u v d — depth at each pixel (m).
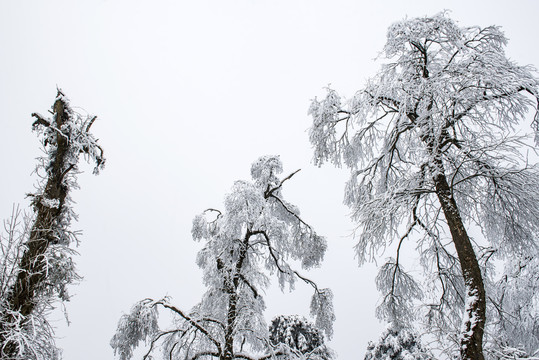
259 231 9.52
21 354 4.24
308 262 10.35
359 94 7.31
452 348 5.84
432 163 6.39
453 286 7.31
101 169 6.42
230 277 8.97
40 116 6.12
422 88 6.41
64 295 5.44
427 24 7.18
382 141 8.33
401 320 8.00
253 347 9.27
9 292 4.79
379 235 7.21
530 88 6.13
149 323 8.41
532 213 6.56
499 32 6.94
